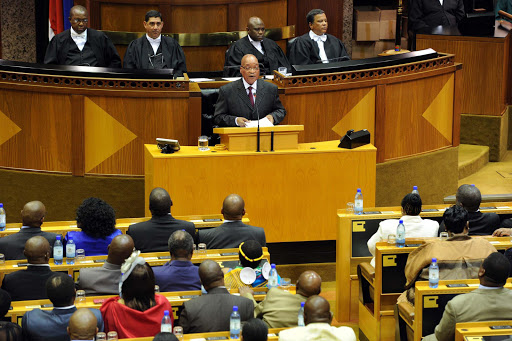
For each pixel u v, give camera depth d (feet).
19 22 81.61
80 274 35.94
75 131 56.08
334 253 54.19
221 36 76.79
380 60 58.59
